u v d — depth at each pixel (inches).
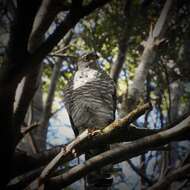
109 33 545.3
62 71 593.3
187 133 208.4
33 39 264.4
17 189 233.6
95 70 430.6
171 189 337.1
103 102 422.3
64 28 191.2
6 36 431.5
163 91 494.0
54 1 242.1
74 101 426.6
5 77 191.2
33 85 250.8
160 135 209.6
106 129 227.5
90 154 328.5
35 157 240.4
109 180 299.7
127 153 212.8
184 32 547.5
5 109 199.3
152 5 546.0
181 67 523.2
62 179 218.5
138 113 219.9
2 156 216.5
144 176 418.6
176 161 452.8
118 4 557.0
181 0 539.5
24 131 259.0
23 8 182.9
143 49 470.0
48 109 536.7
